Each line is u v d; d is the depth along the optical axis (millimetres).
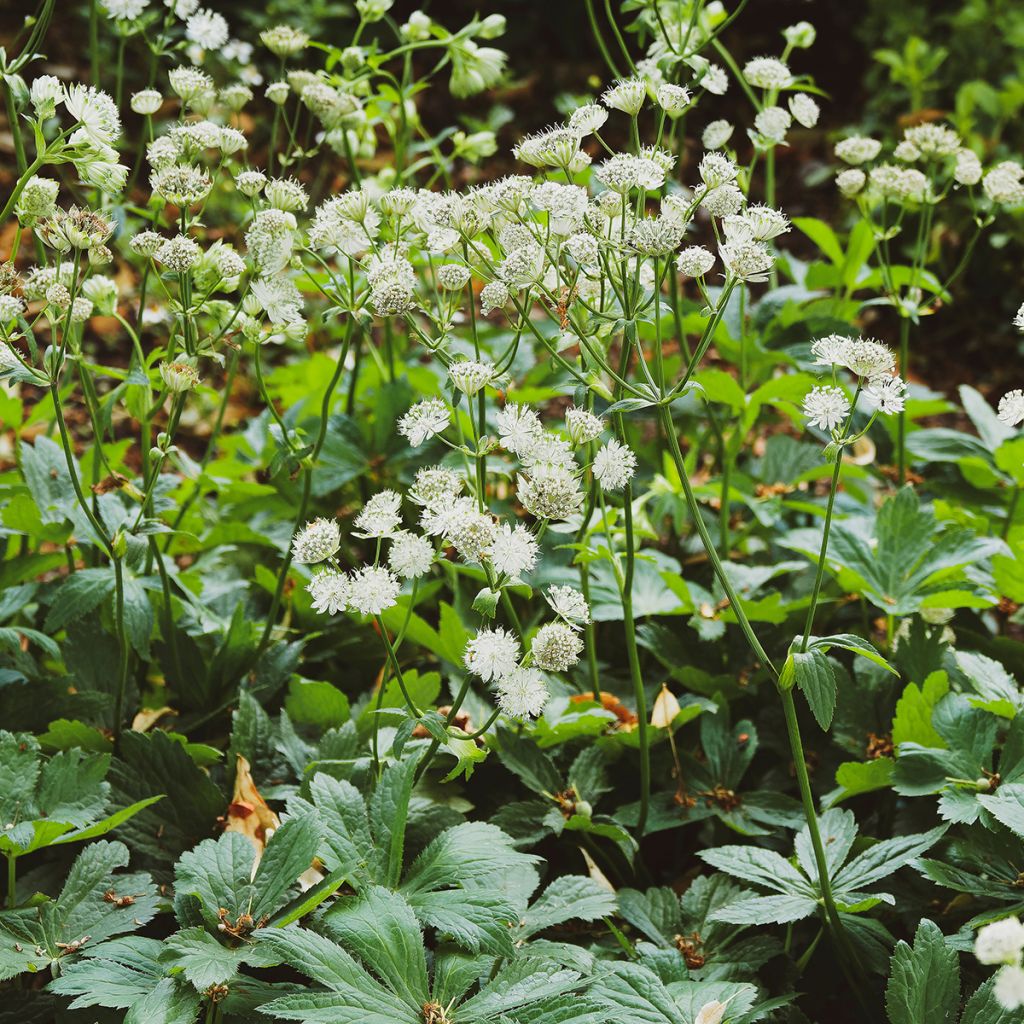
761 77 1656
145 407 1611
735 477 1833
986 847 1431
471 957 1354
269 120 3344
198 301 1494
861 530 1718
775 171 3547
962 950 1396
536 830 1512
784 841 1565
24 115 1469
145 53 3441
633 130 1423
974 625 1715
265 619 1742
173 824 1490
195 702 1621
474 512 1329
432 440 1815
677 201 1381
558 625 1326
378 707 1545
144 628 1541
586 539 1617
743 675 1669
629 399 1361
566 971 1339
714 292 2561
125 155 3160
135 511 1628
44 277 1427
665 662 1655
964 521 1732
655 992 1340
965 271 2945
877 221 2947
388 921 1331
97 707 1562
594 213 1385
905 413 1848
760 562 1802
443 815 1494
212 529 1763
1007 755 1444
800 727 1638
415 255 1695
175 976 1324
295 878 1358
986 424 1828
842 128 3627
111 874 1454
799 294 1923
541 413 2148
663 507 1772
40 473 1684
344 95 1663
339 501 1856
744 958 1428
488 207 1408
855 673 1623
